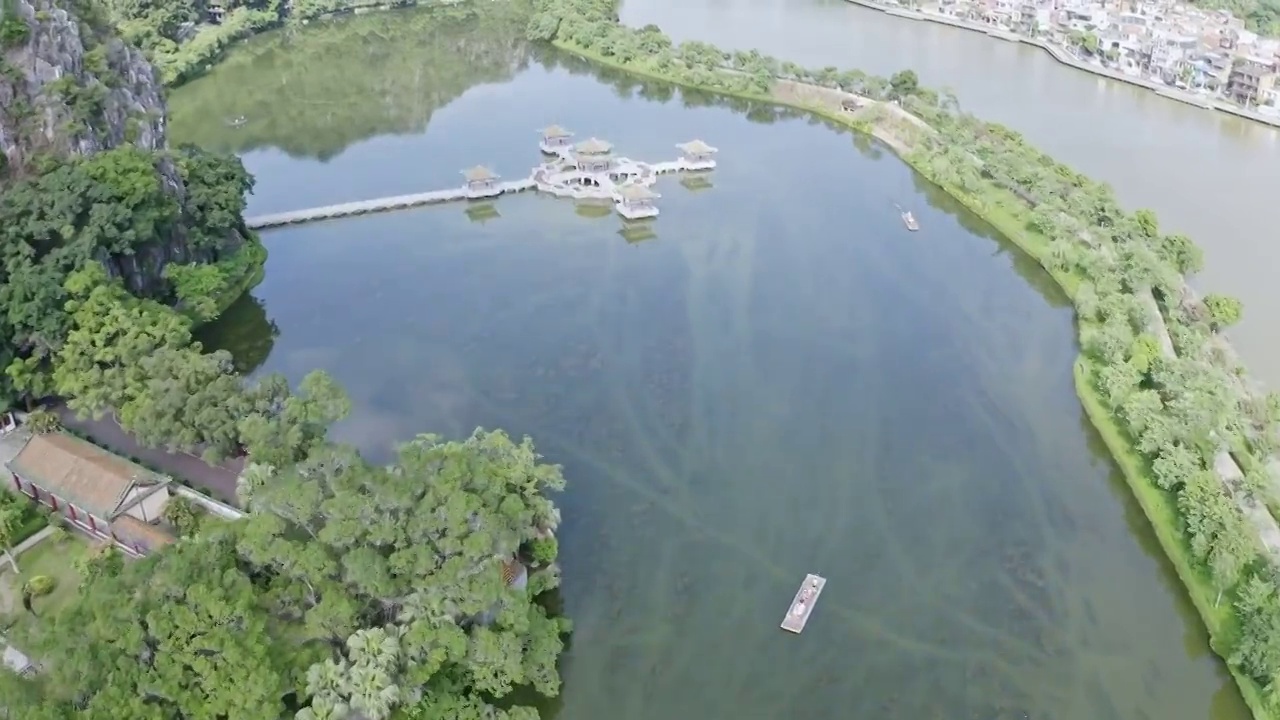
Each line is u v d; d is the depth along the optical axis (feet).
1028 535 345.31
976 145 638.53
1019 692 287.69
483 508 278.26
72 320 373.20
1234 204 596.70
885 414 405.59
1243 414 377.71
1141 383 404.16
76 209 407.23
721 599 316.60
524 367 433.48
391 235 562.66
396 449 327.88
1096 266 481.05
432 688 263.70
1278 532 327.67
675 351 445.37
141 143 492.54
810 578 323.57
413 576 264.72
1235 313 446.19
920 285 508.94
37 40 454.81
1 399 373.20
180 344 379.76
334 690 244.42
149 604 244.63
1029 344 457.27
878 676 291.99
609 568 326.85
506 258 533.55
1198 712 283.18
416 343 452.35
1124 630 309.42
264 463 312.91
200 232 484.33
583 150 622.95
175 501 319.06
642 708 281.33
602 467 371.56
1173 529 337.11
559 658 295.48
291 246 547.49
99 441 364.79
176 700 234.38
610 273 515.91
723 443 385.91
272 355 444.55
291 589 262.67
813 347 450.71
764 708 281.95
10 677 230.27
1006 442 390.83
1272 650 274.57
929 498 361.10
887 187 629.92
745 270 520.42
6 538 310.65
